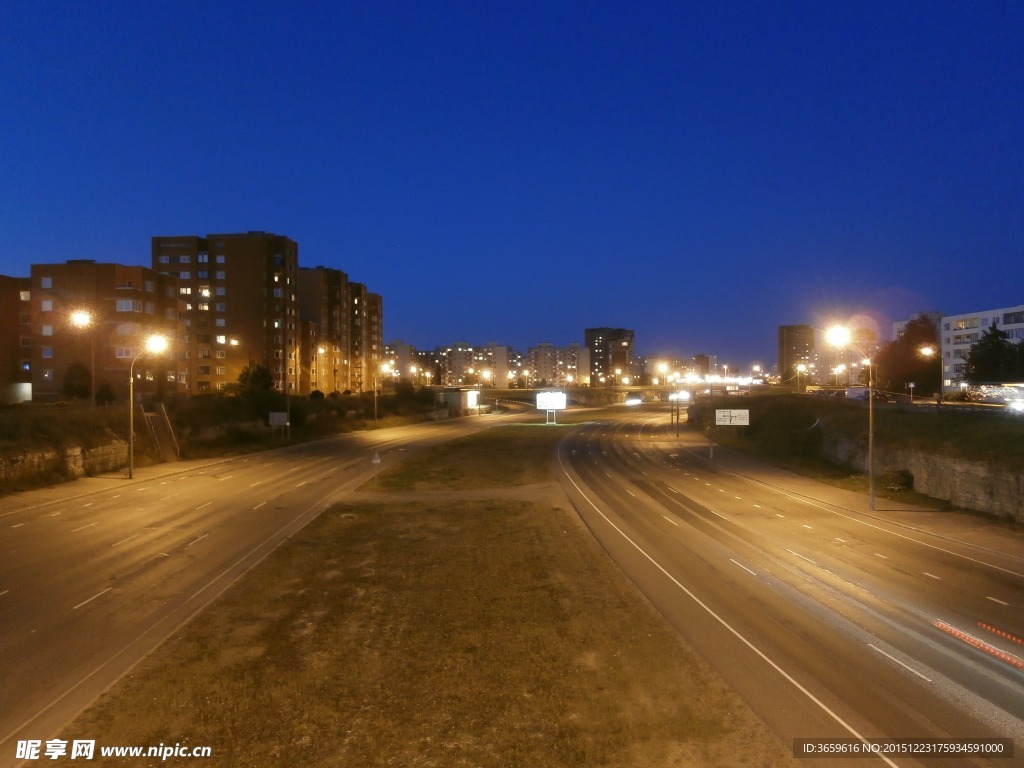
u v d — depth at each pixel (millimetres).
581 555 21453
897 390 91625
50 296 70250
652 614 15508
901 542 23797
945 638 14180
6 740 9891
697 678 11922
